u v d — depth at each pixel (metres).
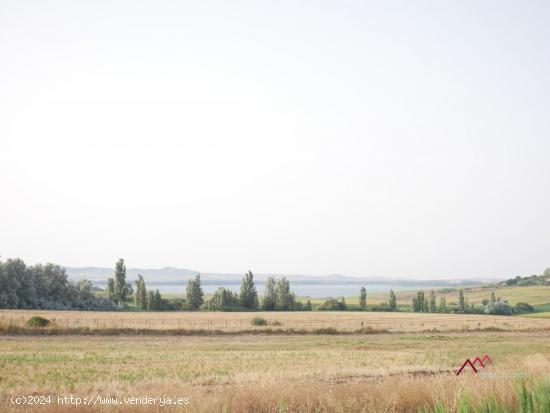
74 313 99.38
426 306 155.88
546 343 54.28
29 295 114.81
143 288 136.25
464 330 73.19
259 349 45.47
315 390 14.42
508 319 99.25
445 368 30.22
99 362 33.06
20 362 31.97
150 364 32.22
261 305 143.12
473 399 12.62
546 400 11.91
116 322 76.50
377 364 32.81
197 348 45.88
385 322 88.12
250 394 14.07
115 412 13.66
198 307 139.75
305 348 47.06
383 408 12.95
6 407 15.34
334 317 103.88
